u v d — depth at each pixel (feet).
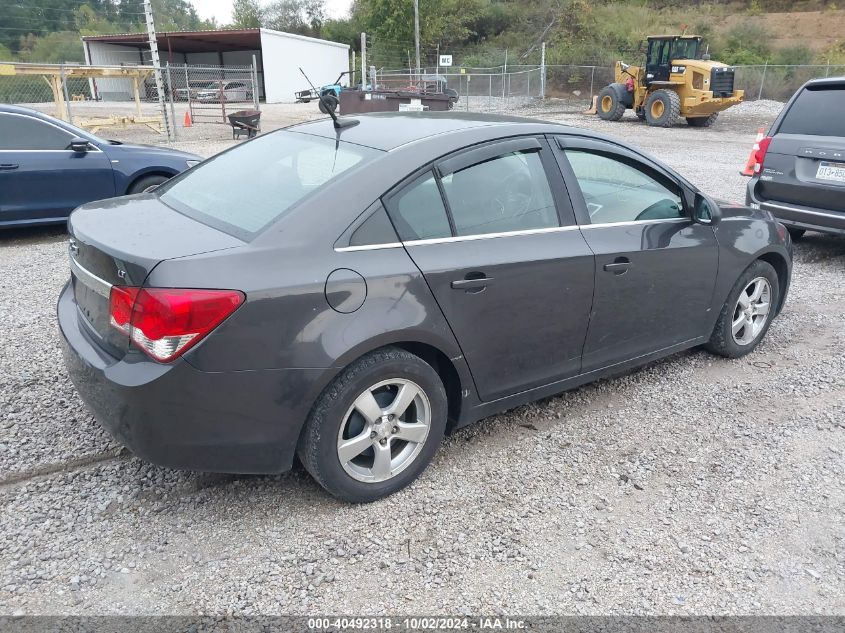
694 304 13.78
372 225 9.41
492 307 10.43
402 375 9.69
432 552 9.07
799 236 27.45
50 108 72.43
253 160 11.35
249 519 9.60
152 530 9.30
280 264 8.67
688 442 12.05
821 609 8.33
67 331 9.82
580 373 12.24
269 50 136.56
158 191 11.85
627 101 79.71
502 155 10.89
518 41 161.38
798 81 109.29
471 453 11.50
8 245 24.41
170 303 8.05
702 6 173.78
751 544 9.44
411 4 154.81
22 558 8.66
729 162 46.60
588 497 10.37
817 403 13.61
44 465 10.62
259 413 8.71
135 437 8.57
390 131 10.86
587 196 11.90
